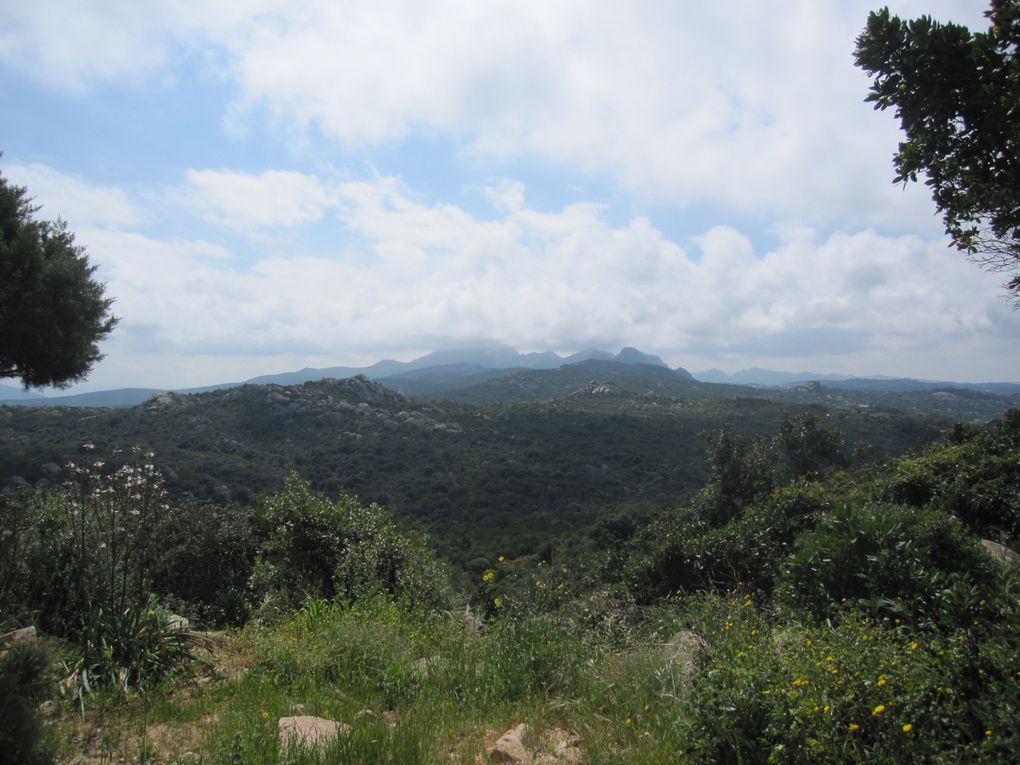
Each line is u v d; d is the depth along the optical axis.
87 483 6.15
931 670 3.27
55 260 14.31
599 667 5.24
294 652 5.72
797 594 5.70
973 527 9.70
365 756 3.68
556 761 3.77
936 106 4.29
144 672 5.30
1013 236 4.61
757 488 19.67
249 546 10.45
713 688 3.52
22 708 3.60
